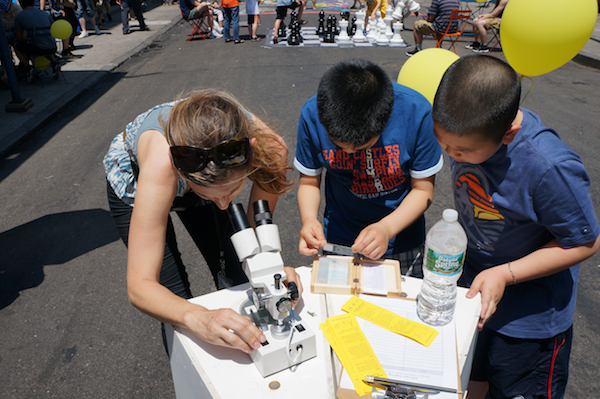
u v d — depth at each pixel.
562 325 1.53
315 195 1.89
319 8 16.98
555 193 1.30
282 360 1.18
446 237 1.46
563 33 1.88
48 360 2.33
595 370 2.17
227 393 1.13
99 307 2.69
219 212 1.91
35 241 3.38
